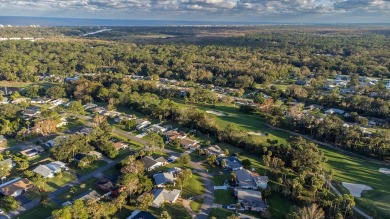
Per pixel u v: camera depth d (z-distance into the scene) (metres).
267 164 130.38
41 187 111.12
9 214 98.19
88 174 123.50
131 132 167.25
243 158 139.62
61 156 130.62
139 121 179.12
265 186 115.44
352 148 150.38
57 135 159.88
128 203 104.19
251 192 109.44
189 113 178.88
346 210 98.00
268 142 153.50
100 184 112.62
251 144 145.25
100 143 143.88
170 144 152.75
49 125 160.38
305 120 169.88
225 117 192.62
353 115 190.00
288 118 183.50
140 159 132.62
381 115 195.75
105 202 101.44
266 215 98.50
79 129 168.50
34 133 157.12
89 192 107.31
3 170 118.38
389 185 120.62
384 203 107.75
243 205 103.56
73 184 116.06
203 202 106.62
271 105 199.00
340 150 152.00
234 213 100.81
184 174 115.19
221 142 155.62
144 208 101.12
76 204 93.12
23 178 117.12
